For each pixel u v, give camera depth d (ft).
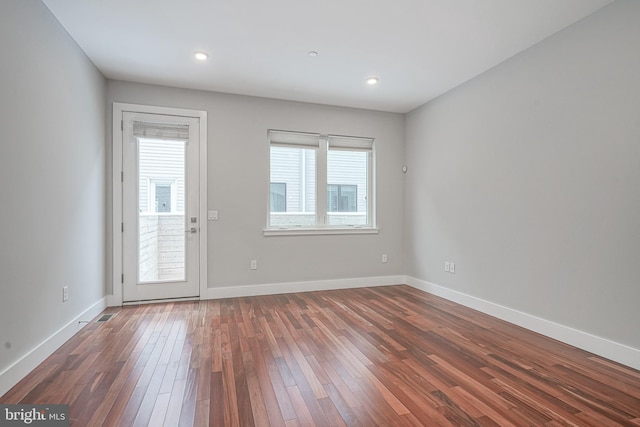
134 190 11.97
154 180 12.24
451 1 7.51
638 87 7.09
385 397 5.98
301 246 14.20
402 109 15.24
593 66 7.93
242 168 13.30
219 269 13.00
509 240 10.25
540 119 9.25
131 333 9.12
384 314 10.97
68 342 8.46
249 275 13.42
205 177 12.77
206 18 8.17
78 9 7.75
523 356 7.75
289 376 6.75
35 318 7.13
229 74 11.40
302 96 13.53
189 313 10.98
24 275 6.74
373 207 15.46
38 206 7.29
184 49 9.70
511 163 10.17
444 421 5.29
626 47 7.29
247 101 13.38
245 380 6.57
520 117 9.87
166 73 11.29
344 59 10.36
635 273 7.15
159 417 5.36
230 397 5.96
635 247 7.14
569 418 5.39
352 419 5.34
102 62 10.45
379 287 15.08
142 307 11.68
